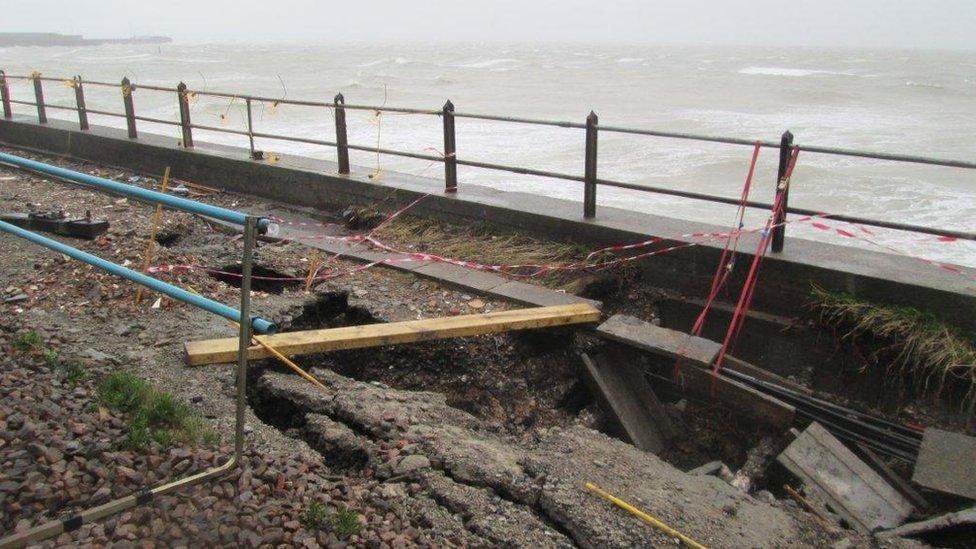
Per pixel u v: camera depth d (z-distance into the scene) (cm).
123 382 427
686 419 630
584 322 630
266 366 524
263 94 4388
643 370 641
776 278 633
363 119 2780
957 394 543
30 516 312
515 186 1631
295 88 4878
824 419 563
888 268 602
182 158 1105
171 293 397
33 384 419
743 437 606
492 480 401
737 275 655
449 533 356
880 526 466
